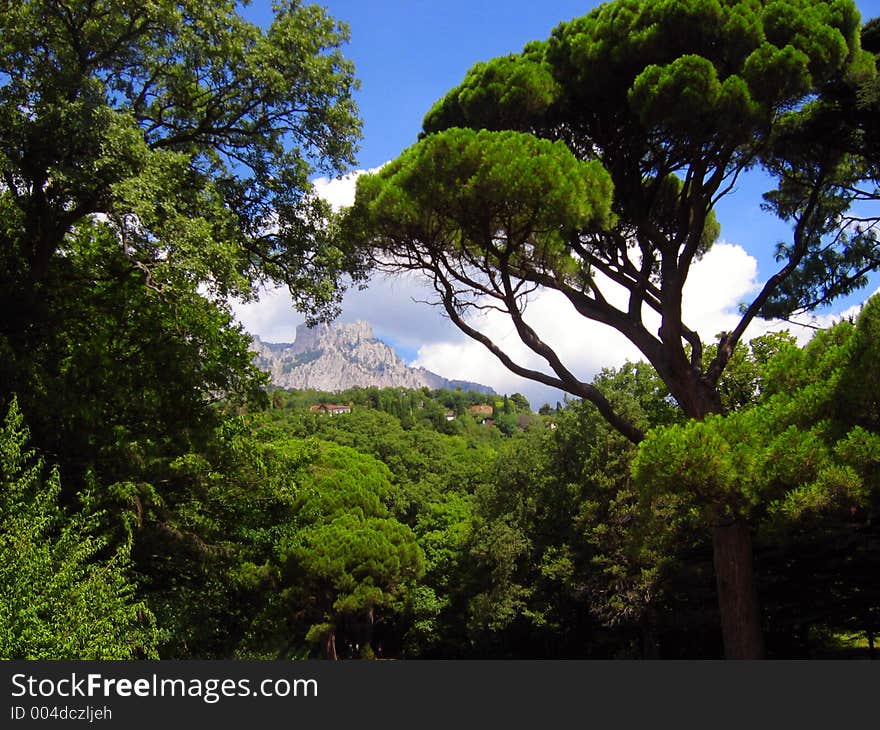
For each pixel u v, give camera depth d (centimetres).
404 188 1084
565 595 2753
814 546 1210
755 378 1748
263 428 1599
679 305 1155
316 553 3006
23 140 984
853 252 1288
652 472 853
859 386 802
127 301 1267
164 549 1150
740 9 1055
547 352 1129
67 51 1024
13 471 713
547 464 2822
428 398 18912
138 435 1209
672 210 1305
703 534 1431
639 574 2195
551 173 991
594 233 1211
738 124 1035
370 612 3416
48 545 691
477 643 3303
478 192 1020
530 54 1271
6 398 963
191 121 1253
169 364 1262
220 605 1498
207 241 974
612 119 1205
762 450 816
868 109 1070
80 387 1120
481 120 1244
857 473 758
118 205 926
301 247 1271
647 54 1093
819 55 1026
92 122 926
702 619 1973
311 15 1188
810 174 1230
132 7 1020
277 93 1168
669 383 1145
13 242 1122
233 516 1450
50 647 605
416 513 4709
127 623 779
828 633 2108
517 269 1161
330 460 3666
